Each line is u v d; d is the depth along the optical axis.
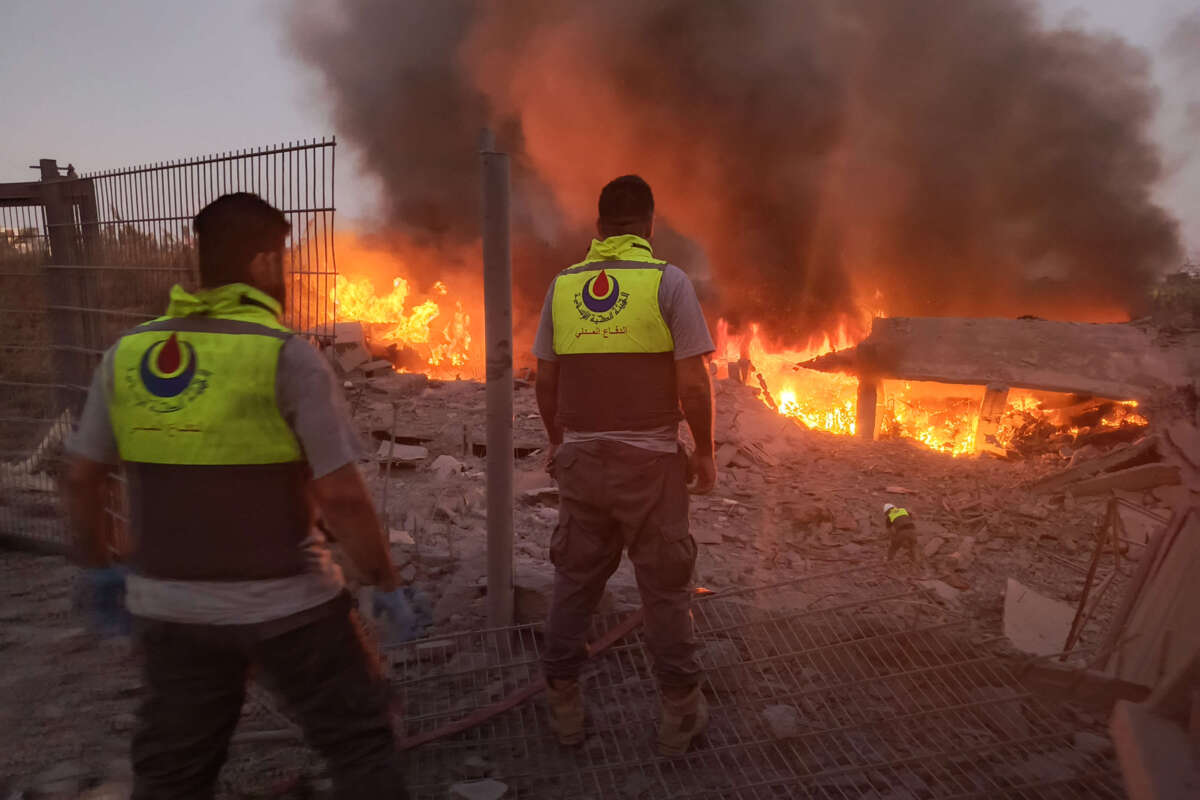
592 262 2.61
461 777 2.55
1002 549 4.79
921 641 3.35
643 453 2.48
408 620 1.90
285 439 1.69
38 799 2.42
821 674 3.09
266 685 1.79
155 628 1.70
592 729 2.78
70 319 4.24
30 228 4.32
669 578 2.54
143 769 1.76
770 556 4.60
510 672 3.12
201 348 1.67
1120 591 4.15
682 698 2.59
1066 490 5.92
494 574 3.31
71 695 3.00
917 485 6.15
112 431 1.75
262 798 2.41
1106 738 2.65
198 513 1.65
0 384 4.48
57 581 4.04
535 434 6.99
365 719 1.82
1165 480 5.55
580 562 2.62
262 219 1.77
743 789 2.47
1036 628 3.58
